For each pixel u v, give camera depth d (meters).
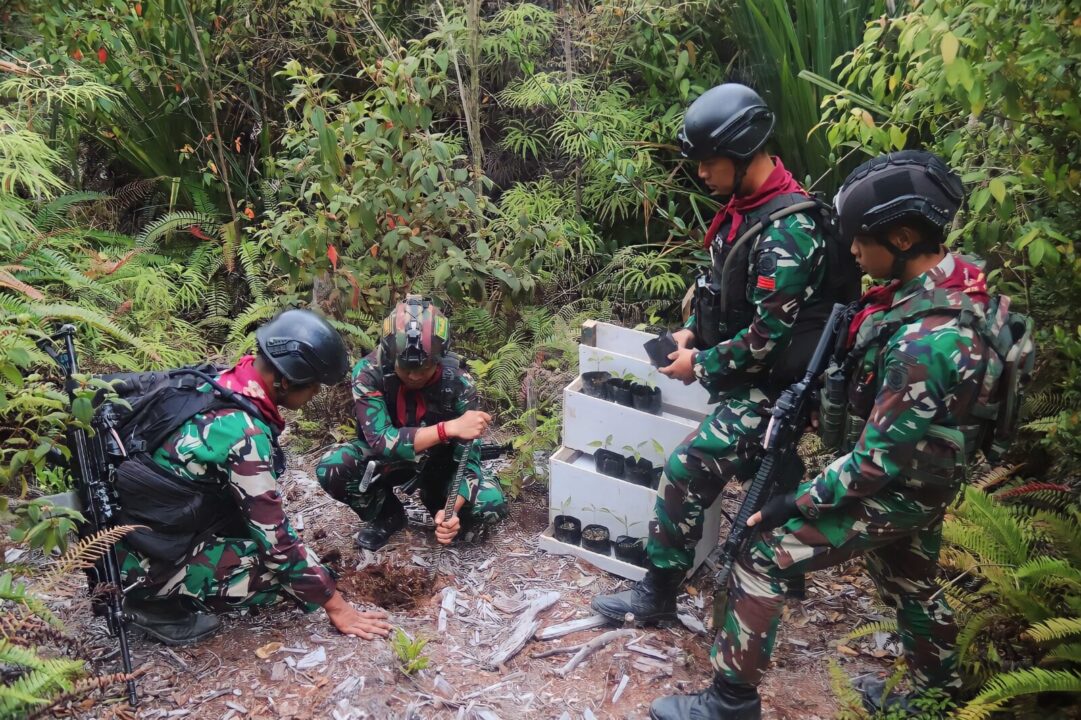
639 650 3.16
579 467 3.58
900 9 4.47
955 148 3.45
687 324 3.27
